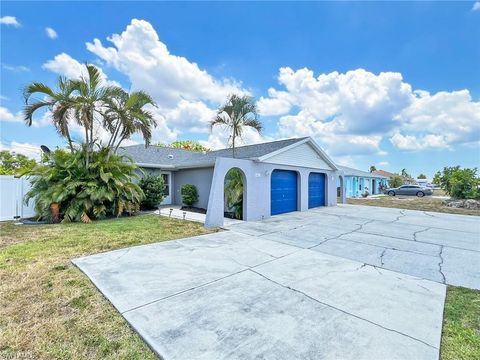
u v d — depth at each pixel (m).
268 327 2.81
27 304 3.29
